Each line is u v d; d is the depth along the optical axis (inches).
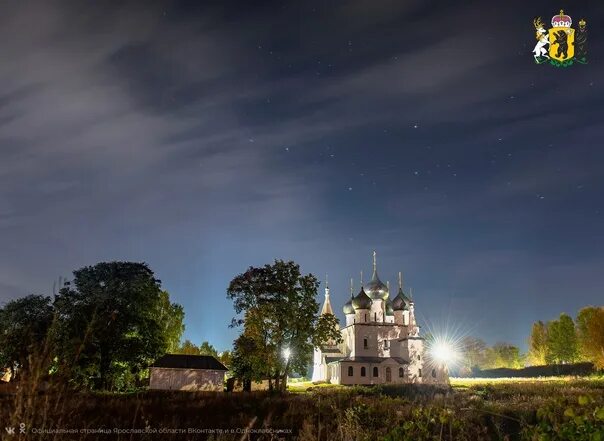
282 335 2672.2
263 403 1339.8
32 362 274.1
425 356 3752.5
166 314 3356.3
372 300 4126.5
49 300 2255.2
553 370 4350.4
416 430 465.7
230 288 2743.6
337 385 3607.3
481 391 2187.5
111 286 2294.5
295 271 2775.6
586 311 4478.3
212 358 2962.6
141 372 2760.8
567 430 309.6
